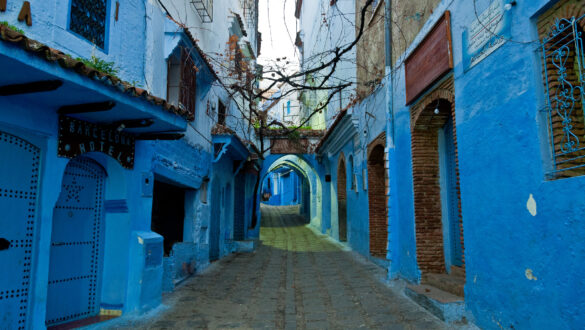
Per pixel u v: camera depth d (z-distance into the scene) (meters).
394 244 8.02
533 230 3.77
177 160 7.88
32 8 4.50
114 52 5.83
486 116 4.63
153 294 6.14
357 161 11.82
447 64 5.59
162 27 7.08
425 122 7.04
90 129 5.30
